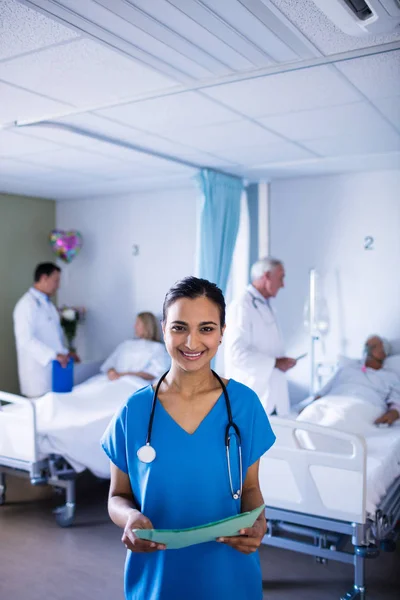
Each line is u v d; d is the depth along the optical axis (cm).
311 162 407
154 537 107
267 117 297
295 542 254
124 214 552
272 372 354
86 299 579
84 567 283
